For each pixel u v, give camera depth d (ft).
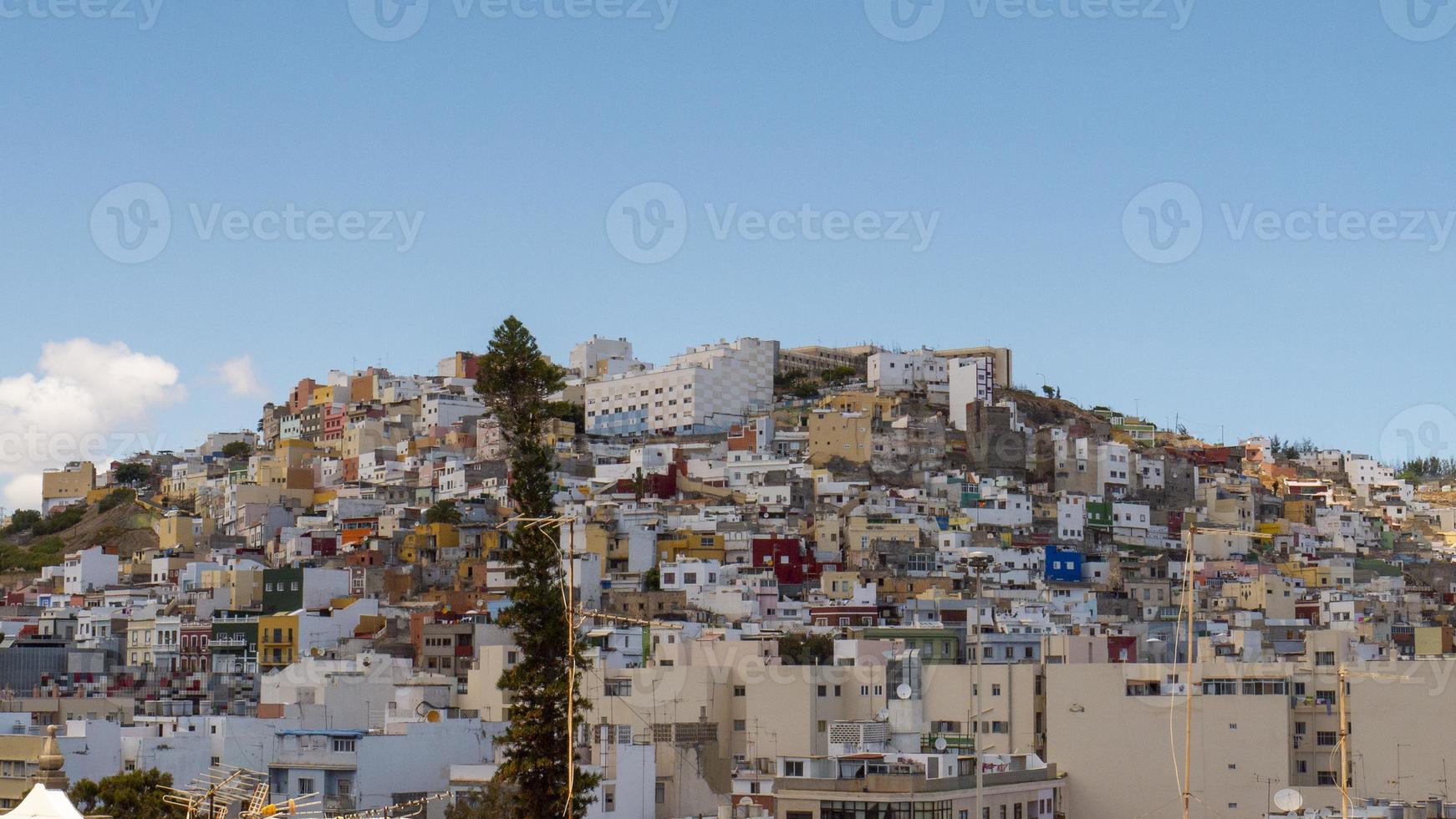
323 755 447.42
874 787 372.38
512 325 389.60
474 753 469.57
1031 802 408.05
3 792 416.87
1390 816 359.66
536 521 330.13
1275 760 421.59
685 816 444.96
